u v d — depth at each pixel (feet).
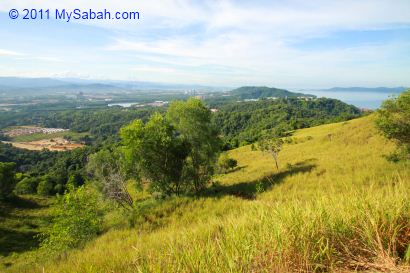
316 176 54.34
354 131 105.09
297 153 102.27
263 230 8.88
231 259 7.45
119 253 19.43
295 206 9.86
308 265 7.22
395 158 50.62
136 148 62.64
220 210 41.24
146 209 51.78
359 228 8.13
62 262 25.80
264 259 7.43
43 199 147.02
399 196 9.13
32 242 82.64
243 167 109.91
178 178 68.33
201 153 68.80
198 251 8.20
